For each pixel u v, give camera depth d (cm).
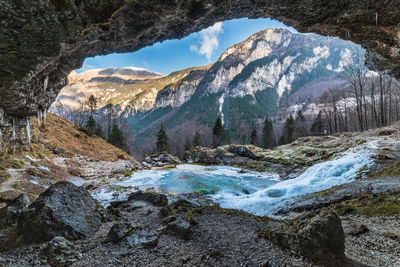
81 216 576
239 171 2461
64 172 1889
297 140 3123
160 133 5031
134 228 555
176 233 534
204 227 589
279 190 1305
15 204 560
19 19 805
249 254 416
